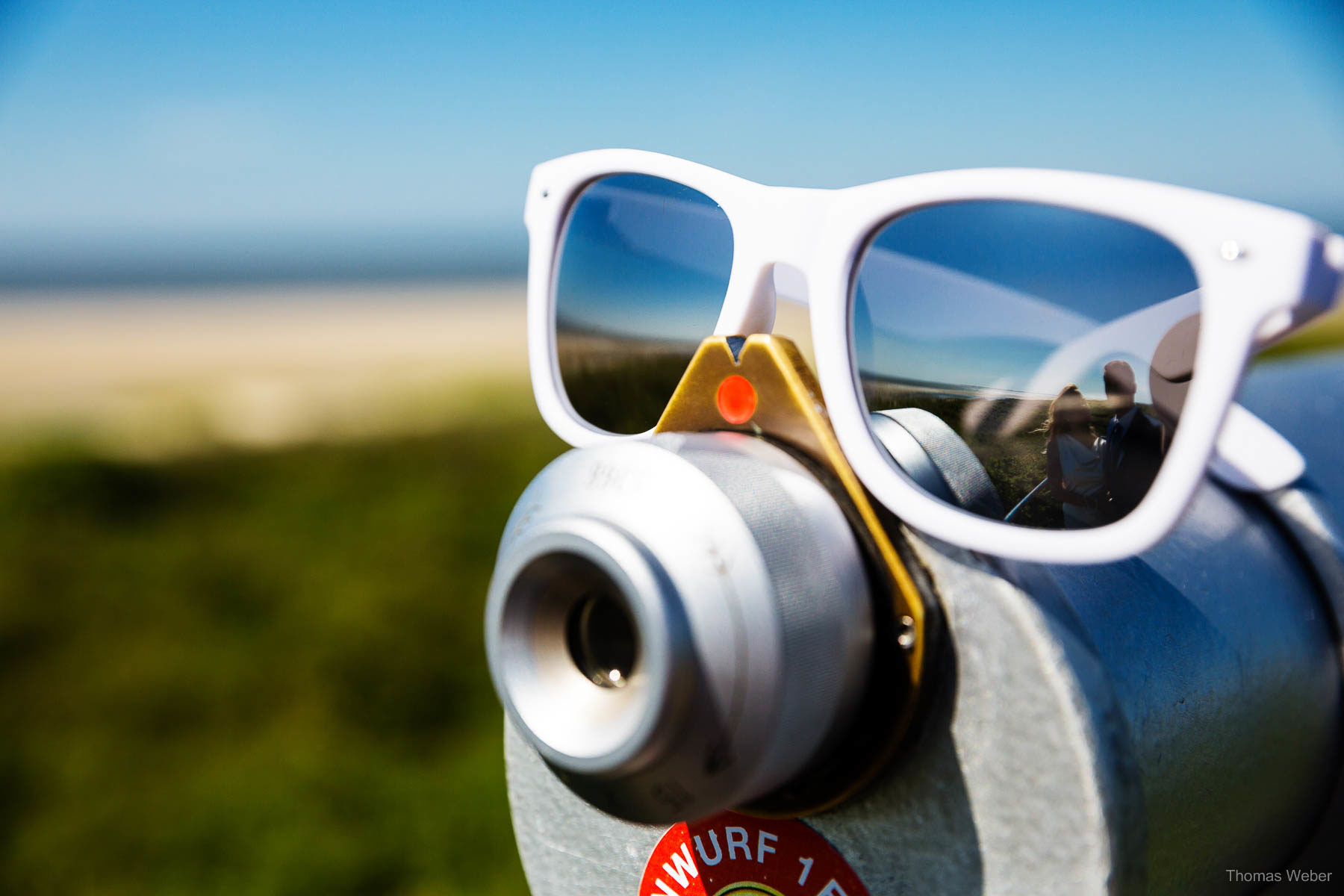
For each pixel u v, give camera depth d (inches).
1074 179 24.1
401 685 180.7
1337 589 34.7
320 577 246.8
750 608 23.5
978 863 26.0
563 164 38.0
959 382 29.2
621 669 26.3
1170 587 30.3
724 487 25.0
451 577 245.1
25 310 2770.7
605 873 33.5
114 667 196.5
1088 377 28.8
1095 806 24.2
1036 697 24.8
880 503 26.7
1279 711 32.5
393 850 131.2
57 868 129.9
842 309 27.0
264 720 171.2
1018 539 24.2
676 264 34.8
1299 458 34.4
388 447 432.5
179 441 509.0
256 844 131.9
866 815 27.7
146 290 3932.1
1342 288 22.7
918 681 25.7
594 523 24.4
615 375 37.9
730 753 23.5
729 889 30.6
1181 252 24.7
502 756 156.6
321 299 3238.2
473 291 3713.1
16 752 162.1
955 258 27.6
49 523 295.1
